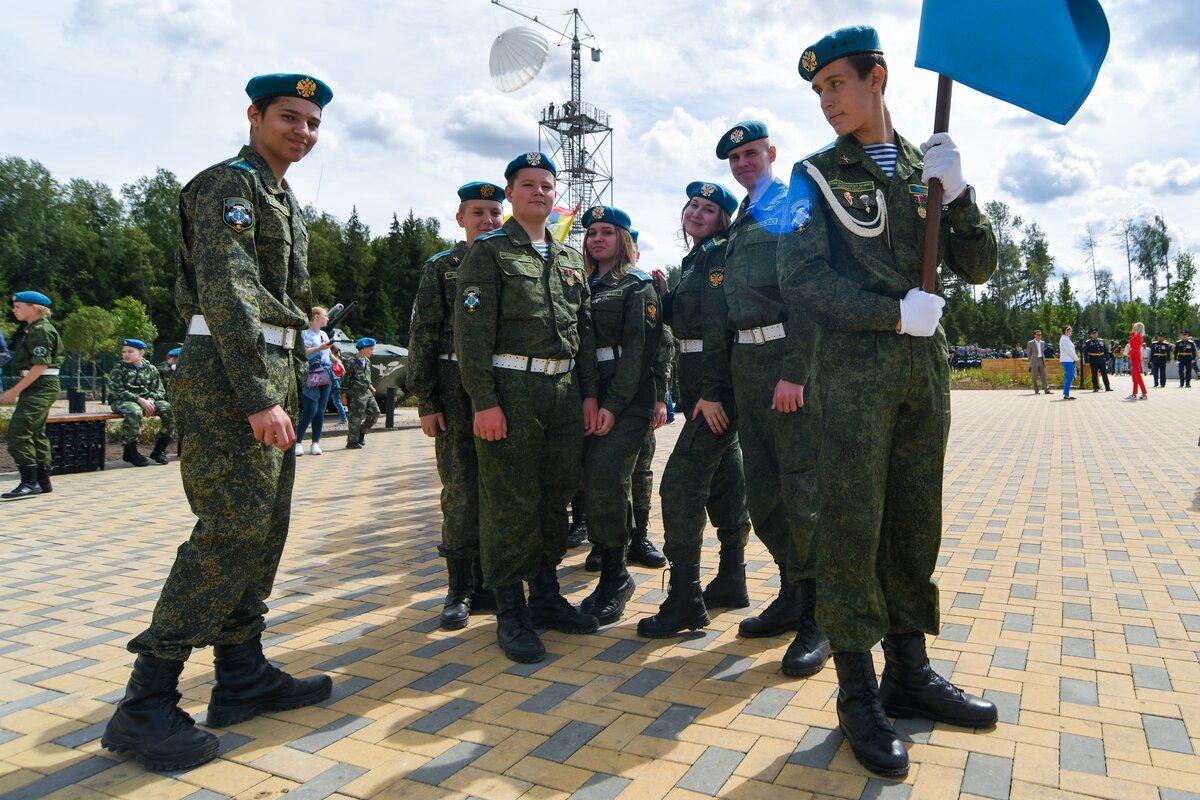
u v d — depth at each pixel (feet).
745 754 8.34
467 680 10.53
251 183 8.91
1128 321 182.19
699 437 12.60
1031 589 13.84
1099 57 7.96
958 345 231.91
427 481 29.78
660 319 13.50
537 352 11.96
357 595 14.83
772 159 12.39
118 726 8.36
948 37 7.97
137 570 16.84
